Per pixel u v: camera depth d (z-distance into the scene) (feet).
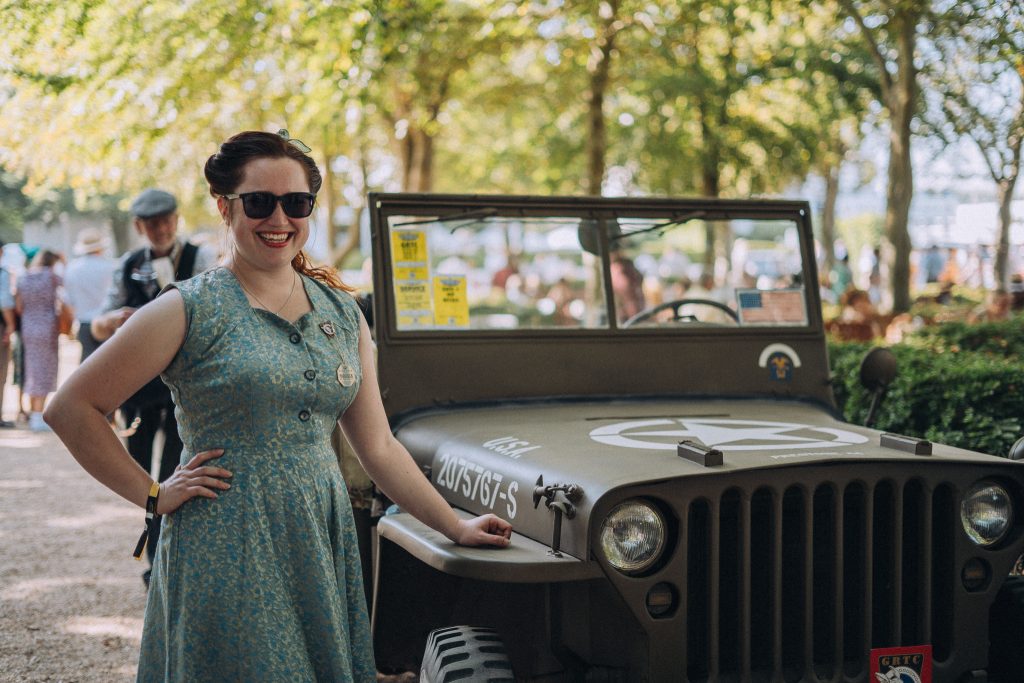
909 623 9.49
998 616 10.21
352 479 12.61
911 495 9.40
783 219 13.64
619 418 11.53
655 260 14.46
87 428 7.59
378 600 10.26
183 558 7.68
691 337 13.07
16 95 30.78
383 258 12.17
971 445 15.47
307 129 38.68
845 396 18.24
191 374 7.71
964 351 21.83
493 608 10.06
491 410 12.07
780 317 13.52
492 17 35.37
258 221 7.87
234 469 7.72
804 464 8.84
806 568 8.90
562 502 8.54
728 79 41.39
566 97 48.37
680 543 8.52
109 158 33.68
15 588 17.69
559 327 12.60
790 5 32.48
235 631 7.59
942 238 65.46
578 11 36.47
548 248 13.12
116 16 29.45
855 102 40.40
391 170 65.87
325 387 7.95
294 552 7.78
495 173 68.08
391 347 12.01
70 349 57.57
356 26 30.22
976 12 22.89
